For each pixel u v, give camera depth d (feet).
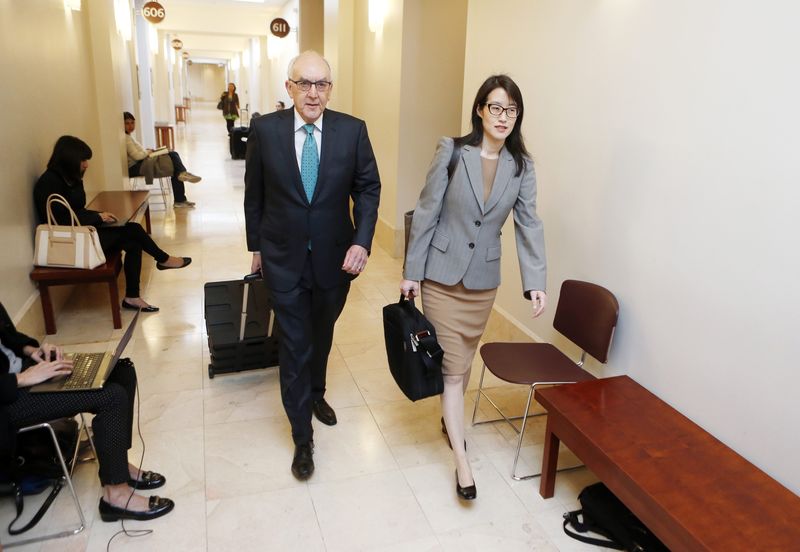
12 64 10.53
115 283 11.91
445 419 7.63
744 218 6.21
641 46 7.67
